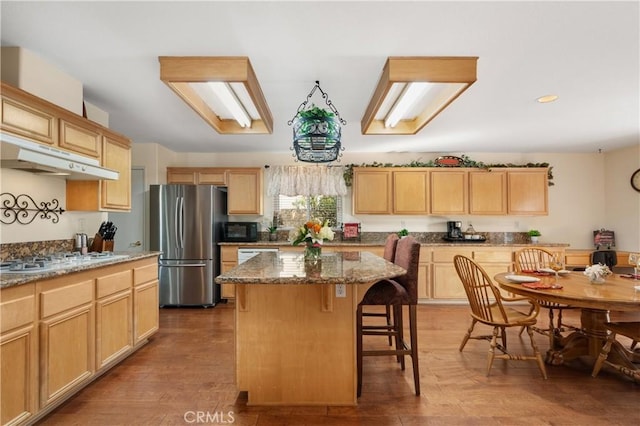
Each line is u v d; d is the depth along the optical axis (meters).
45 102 2.25
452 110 3.47
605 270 2.78
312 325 2.20
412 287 2.37
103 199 2.98
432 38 2.13
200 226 4.80
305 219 5.65
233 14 1.87
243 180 5.34
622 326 2.55
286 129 4.16
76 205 2.96
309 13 1.87
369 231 5.57
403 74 2.35
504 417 2.07
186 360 2.88
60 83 2.54
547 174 5.24
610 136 4.51
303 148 2.44
